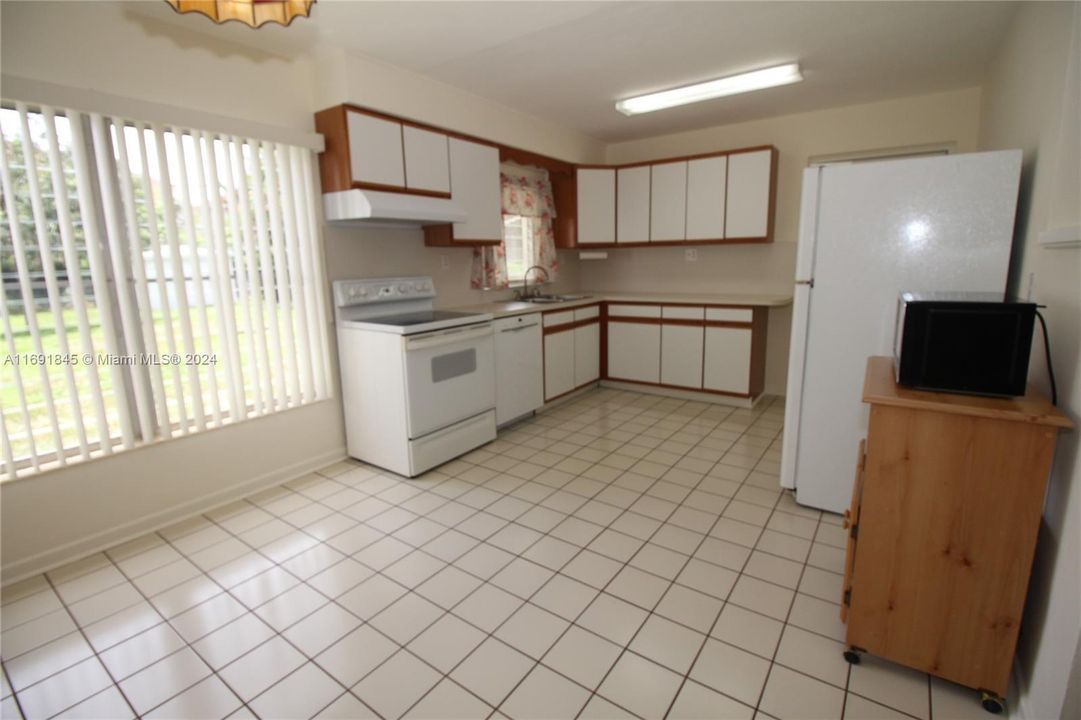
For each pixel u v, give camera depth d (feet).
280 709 4.94
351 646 5.72
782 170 14.40
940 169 6.81
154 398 8.13
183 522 8.46
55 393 7.15
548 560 7.25
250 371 9.25
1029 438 4.41
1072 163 4.92
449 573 7.00
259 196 9.06
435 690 5.12
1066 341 4.77
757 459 10.69
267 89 9.17
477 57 9.69
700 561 7.16
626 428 12.76
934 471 4.76
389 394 9.95
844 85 11.65
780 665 5.36
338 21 8.11
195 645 5.77
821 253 7.70
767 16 8.30
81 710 4.98
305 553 7.53
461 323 10.65
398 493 9.41
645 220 15.52
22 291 6.73
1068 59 5.41
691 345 14.60
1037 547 5.03
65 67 6.97
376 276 11.24
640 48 9.41
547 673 5.30
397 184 10.19
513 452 11.31
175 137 7.93
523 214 14.96
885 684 5.12
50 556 7.22
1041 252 5.85
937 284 7.04
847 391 7.88
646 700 4.96
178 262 8.13
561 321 14.15
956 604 4.83
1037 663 4.60
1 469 6.80
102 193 7.32
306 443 10.30
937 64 10.43
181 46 8.09
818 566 6.99
